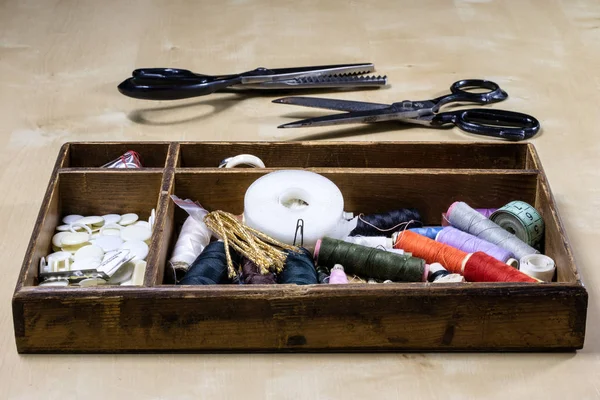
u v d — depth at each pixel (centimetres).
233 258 194
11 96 271
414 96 271
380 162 228
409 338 177
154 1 328
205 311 173
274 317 174
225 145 223
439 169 212
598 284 197
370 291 173
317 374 175
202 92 251
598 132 254
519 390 171
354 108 249
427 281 191
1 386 171
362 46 298
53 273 188
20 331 175
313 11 321
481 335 177
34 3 326
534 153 217
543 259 191
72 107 266
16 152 245
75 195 214
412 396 170
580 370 175
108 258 194
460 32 307
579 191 230
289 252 191
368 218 211
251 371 175
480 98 262
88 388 171
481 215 206
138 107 265
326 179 206
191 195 213
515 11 321
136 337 176
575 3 327
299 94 272
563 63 289
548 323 175
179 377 174
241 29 309
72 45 298
